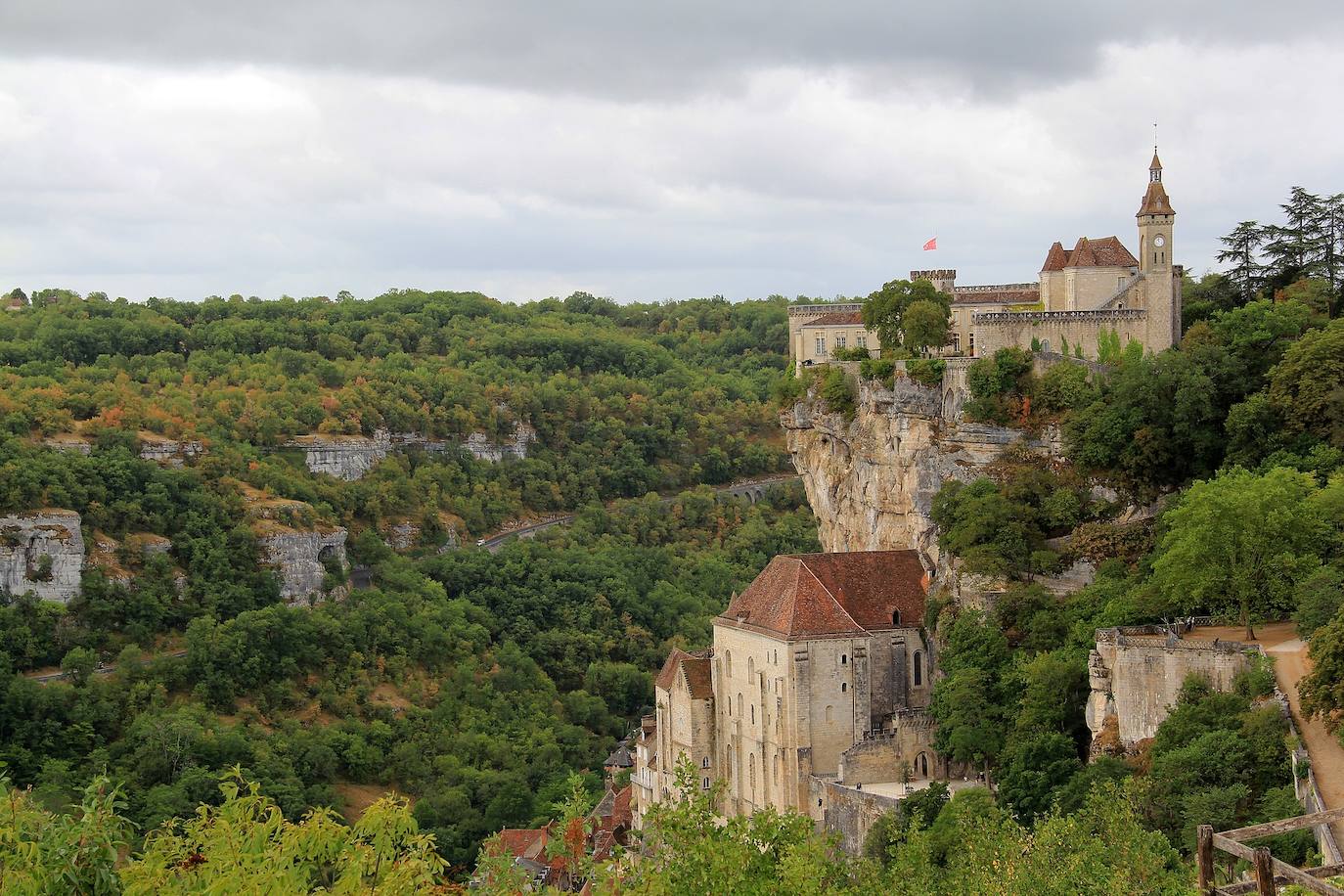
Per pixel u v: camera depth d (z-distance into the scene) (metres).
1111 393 186.38
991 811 130.88
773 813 97.25
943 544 187.38
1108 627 151.75
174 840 69.44
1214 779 121.50
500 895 77.00
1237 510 141.88
